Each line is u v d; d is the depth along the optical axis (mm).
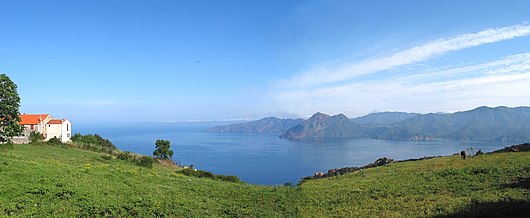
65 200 24734
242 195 35031
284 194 37062
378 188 36375
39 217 20625
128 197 27625
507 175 34250
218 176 65812
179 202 28062
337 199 32812
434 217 22094
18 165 33156
